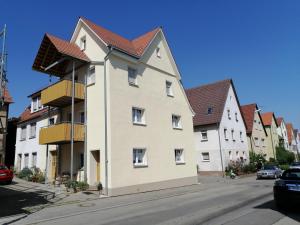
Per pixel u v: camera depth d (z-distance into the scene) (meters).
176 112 23.38
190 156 23.92
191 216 9.59
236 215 9.48
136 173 18.11
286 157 51.78
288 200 10.13
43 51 19.80
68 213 11.28
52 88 19.25
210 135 33.44
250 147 42.44
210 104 35.72
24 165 26.80
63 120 21.20
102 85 17.97
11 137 31.80
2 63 13.61
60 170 20.41
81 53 19.34
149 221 9.14
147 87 20.72
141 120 19.89
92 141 17.81
